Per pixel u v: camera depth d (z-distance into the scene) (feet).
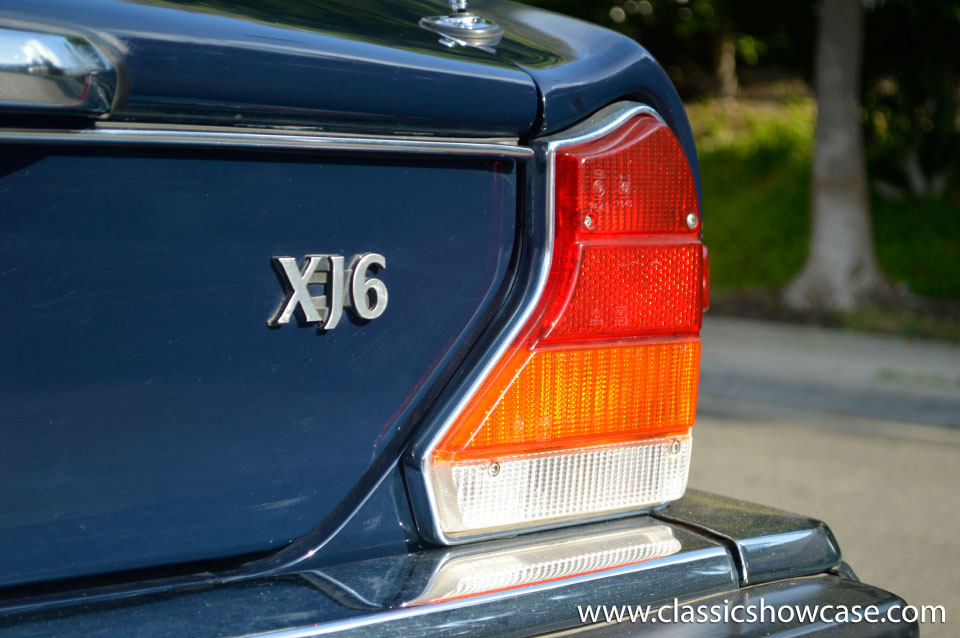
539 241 5.20
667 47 65.57
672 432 5.68
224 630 4.25
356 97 4.58
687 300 5.63
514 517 5.20
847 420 25.44
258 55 4.31
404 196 4.90
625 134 5.37
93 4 4.07
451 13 5.62
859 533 16.19
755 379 28.96
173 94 4.16
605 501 5.47
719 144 58.80
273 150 4.50
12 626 4.13
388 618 4.47
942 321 35.94
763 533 5.52
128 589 4.48
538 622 4.75
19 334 4.11
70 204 4.14
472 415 5.04
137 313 4.33
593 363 5.33
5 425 4.12
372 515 4.97
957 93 48.49
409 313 4.97
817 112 38.32
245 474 4.66
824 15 37.81
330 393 4.82
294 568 4.81
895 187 49.16
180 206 4.37
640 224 5.42
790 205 50.06
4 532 4.17
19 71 3.77
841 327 36.06
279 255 4.60
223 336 4.52
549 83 5.11
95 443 4.31
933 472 20.16
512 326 5.14
